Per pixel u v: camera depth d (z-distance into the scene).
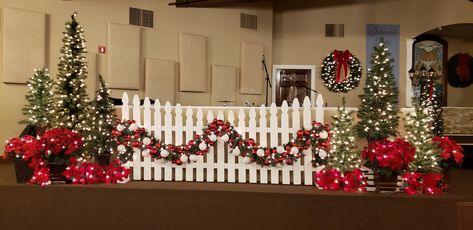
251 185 3.96
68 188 3.69
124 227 3.38
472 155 7.08
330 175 3.74
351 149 3.93
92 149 4.18
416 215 3.29
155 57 7.65
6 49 6.30
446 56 10.30
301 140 3.97
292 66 9.48
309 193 3.52
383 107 4.11
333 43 9.52
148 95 7.48
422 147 3.81
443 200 3.36
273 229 3.32
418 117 3.95
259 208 3.42
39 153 3.84
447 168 4.04
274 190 3.66
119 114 4.64
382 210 3.33
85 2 6.96
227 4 8.42
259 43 8.88
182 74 7.88
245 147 4.03
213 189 3.65
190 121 4.20
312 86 9.48
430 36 10.30
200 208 3.47
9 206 3.58
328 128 4.01
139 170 4.21
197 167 4.15
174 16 7.88
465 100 10.36
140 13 7.49
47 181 3.81
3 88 6.37
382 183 3.62
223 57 8.45
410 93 9.37
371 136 4.06
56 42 6.74
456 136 8.10
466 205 3.27
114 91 7.22
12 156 3.97
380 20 9.48
